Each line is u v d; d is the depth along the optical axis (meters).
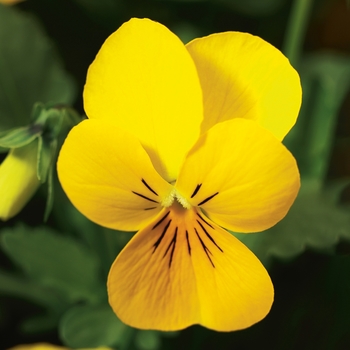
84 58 0.31
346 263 0.26
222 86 0.21
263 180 0.20
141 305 0.21
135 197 0.21
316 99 0.28
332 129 0.28
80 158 0.20
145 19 0.20
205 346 0.26
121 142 0.20
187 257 0.21
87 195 0.21
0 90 0.27
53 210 0.28
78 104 0.30
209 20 0.31
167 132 0.21
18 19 0.27
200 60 0.21
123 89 0.21
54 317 0.27
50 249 0.27
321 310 0.26
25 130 0.23
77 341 0.26
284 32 0.32
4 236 0.26
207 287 0.21
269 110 0.21
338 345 0.26
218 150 0.20
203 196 0.21
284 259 0.27
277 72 0.21
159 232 0.21
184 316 0.21
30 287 0.27
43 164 0.23
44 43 0.28
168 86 0.20
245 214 0.21
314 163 0.27
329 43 0.33
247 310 0.21
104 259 0.27
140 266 0.21
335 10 0.32
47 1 0.31
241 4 0.31
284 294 0.26
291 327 0.26
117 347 0.26
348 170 0.30
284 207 0.20
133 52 0.20
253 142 0.20
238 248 0.21
